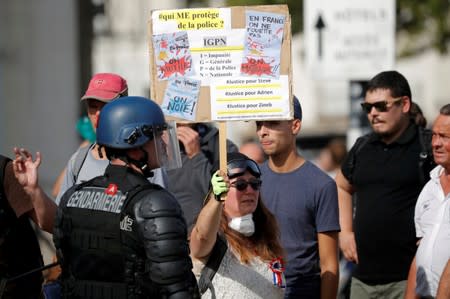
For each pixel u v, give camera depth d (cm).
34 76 2828
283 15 1301
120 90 1460
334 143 3142
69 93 2855
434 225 1450
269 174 1502
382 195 1647
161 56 1308
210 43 1302
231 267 1232
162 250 1029
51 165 2839
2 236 1246
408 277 1498
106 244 1065
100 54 5634
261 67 1301
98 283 1076
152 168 1112
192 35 1303
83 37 3009
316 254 1473
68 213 1104
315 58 2423
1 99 2808
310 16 2422
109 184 1091
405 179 1630
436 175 1476
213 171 1611
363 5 2409
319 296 1467
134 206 1054
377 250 1655
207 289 1223
